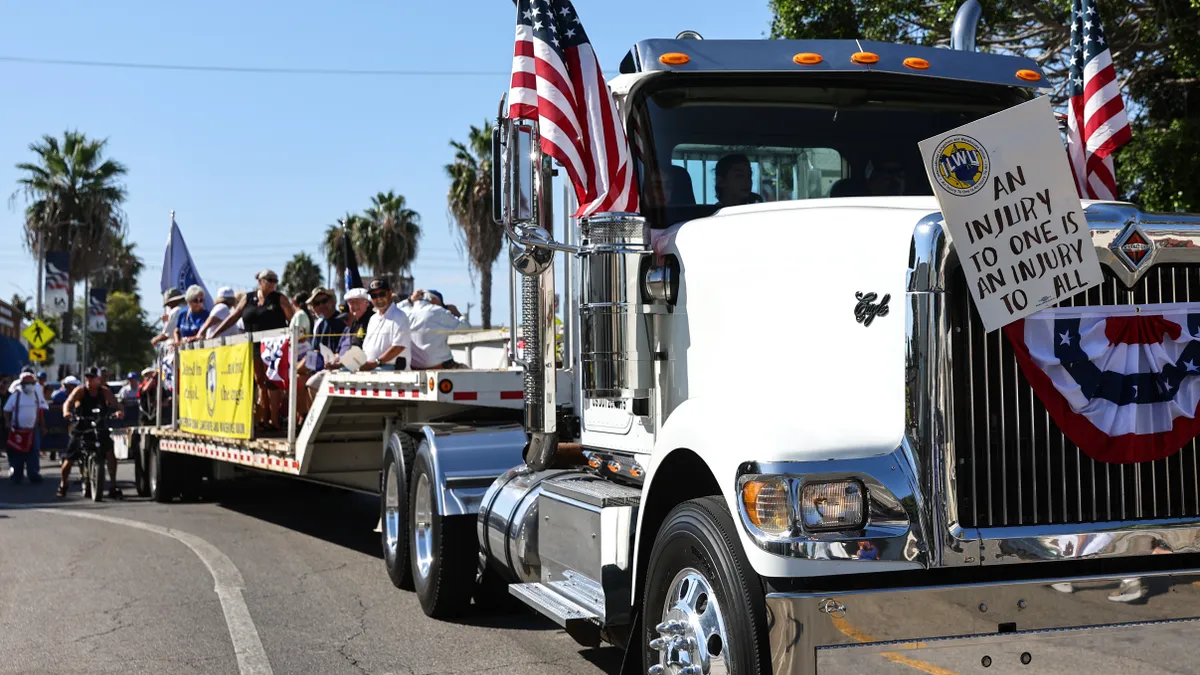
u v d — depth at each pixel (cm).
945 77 524
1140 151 1216
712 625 377
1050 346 362
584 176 474
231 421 1105
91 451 1526
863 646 340
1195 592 361
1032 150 360
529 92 480
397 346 888
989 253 357
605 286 467
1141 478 371
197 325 1437
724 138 501
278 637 658
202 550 1000
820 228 404
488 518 626
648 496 430
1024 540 355
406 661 602
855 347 382
